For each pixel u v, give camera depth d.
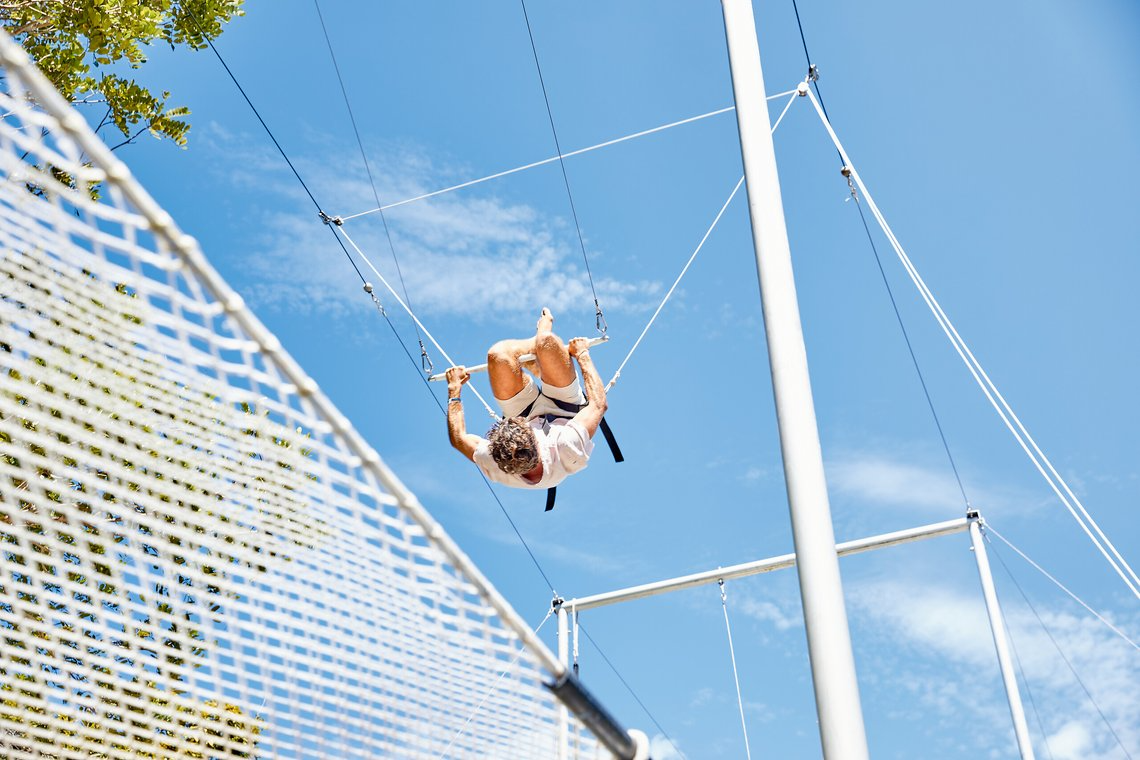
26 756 3.12
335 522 2.70
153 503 2.67
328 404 2.47
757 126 4.61
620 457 5.42
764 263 4.29
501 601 2.80
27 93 2.19
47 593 2.78
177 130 8.85
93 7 7.96
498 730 3.17
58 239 2.14
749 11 4.89
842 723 3.44
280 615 2.89
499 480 5.20
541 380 5.46
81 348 2.38
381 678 3.01
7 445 2.50
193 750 3.15
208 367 2.40
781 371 4.06
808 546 3.73
